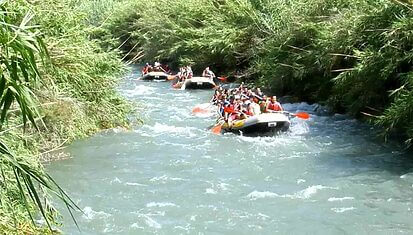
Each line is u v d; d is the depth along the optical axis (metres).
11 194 6.11
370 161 12.29
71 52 8.62
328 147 13.62
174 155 13.01
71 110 11.94
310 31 19.22
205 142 14.34
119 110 14.11
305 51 18.94
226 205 9.71
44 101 9.07
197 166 12.13
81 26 11.21
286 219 9.02
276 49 20.67
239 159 12.70
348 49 16.56
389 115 12.76
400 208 9.38
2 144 2.85
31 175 2.94
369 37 15.23
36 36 2.96
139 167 11.98
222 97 18.61
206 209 9.52
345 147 13.57
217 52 27.22
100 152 12.99
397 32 13.73
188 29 29.50
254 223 8.88
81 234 8.37
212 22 27.94
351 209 9.38
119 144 13.77
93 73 11.59
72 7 11.87
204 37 27.81
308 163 12.25
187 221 9.00
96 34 14.76
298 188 10.56
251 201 9.90
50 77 7.48
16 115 7.07
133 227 8.73
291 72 20.02
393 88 15.35
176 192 10.42
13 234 6.04
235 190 10.52
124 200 9.96
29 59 2.90
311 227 8.66
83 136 13.77
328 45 17.02
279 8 22.95
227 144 14.10
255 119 14.80
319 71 18.72
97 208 9.51
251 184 10.87
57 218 8.82
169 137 14.82
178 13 31.36
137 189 10.55
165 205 9.73
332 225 8.72
